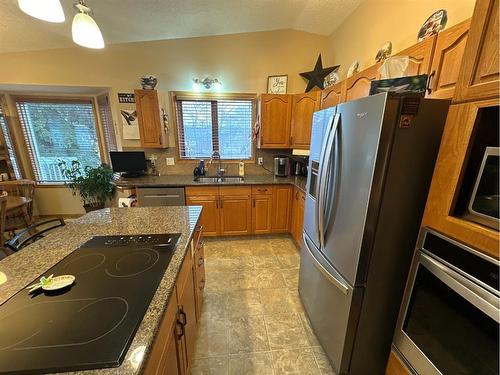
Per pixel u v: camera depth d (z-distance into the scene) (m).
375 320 1.26
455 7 1.42
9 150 3.50
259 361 1.48
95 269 0.98
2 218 2.13
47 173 3.78
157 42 2.97
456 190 0.84
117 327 0.68
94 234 1.33
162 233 1.34
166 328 0.84
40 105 3.52
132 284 0.88
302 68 3.22
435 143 1.05
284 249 2.92
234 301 2.00
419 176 1.08
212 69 3.12
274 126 3.10
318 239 1.51
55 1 1.16
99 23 2.43
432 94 1.25
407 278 1.16
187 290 1.23
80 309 0.75
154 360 0.70
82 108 3.61
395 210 1.10
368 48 2.31
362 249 1.13
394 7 1.95
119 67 3.00
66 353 0.60
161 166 3.34
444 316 0.90
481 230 0.75
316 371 1.42
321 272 1.45
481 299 0.73
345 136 1.24
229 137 3.43
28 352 0.60
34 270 0.97
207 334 1.67
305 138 2.99
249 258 2.71
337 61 2.92
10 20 2.19
